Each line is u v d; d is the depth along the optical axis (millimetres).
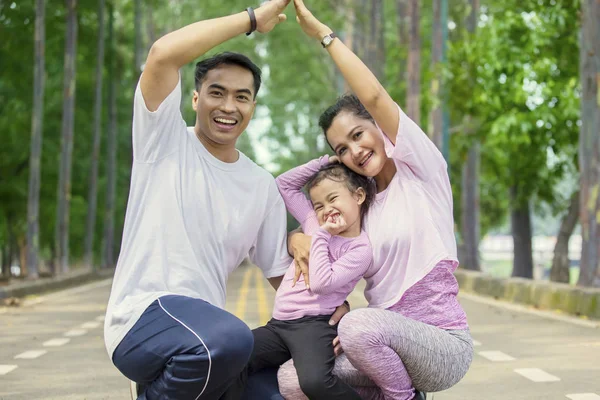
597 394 6781
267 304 17156
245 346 4031
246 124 4582
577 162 25844
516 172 28250
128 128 42938
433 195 4582
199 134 4633
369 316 4266
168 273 4320
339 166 4625
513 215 31250
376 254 4523
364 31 37469
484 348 9789
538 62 24203
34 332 11875
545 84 24688
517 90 24578
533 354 9219
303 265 4590
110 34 36344
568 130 25203
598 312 13133
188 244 4355
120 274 4336
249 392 4523
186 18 47094
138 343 4086
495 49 24297
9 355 9398
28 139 34531
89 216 35000
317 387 4312
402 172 4578
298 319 4508
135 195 4398
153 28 45219
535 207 32969
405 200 4547
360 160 4574
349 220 4500
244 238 4570
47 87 35594
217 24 4422
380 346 4227
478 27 28141
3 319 14000
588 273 15070
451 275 4547
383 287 4535
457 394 6902
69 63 30328
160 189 4383
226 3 45938
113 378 7816
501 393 6922
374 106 4461
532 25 23906
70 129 30406
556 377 7648
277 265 4727
